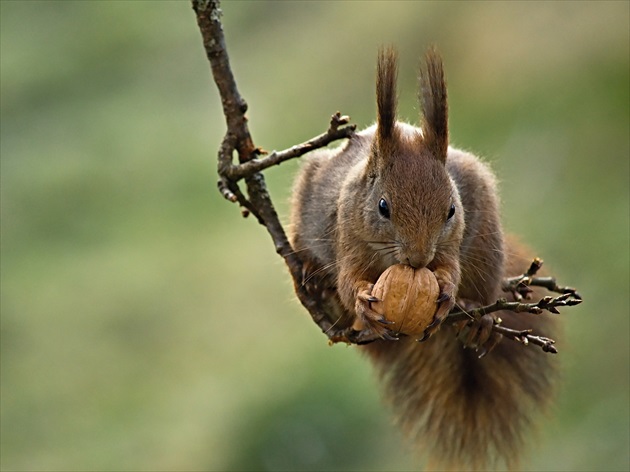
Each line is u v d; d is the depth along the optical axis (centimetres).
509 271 823
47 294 1855
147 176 2070
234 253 1834
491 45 1681
